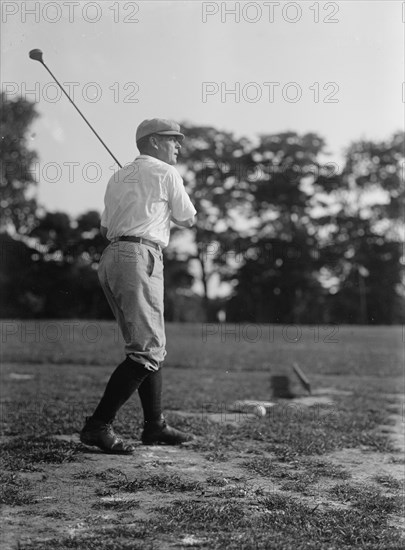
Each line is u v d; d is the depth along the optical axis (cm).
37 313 1998
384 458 386
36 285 1997
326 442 411
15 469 338
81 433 366
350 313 2305
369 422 479
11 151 1573
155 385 377
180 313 2272
